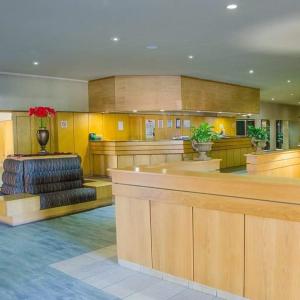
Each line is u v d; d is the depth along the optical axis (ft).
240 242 8.37
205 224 8.95
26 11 14.28
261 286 8.11
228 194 8.44
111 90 30.27
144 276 10.19
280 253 7.77
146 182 10.03
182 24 16.42
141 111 32.32
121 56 22.70
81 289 9.50
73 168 19.98
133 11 14.55
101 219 17.34
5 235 14.87
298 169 23.00
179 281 9.59
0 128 31.50
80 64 24.94
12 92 27.94
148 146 30.37
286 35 18.52
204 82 32.60
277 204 7.70
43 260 11.82
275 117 59.52
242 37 18.83
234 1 13.67
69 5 13.73
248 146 39.83
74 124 31.76
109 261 11.50
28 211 16.80
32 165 18.31
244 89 38.17
